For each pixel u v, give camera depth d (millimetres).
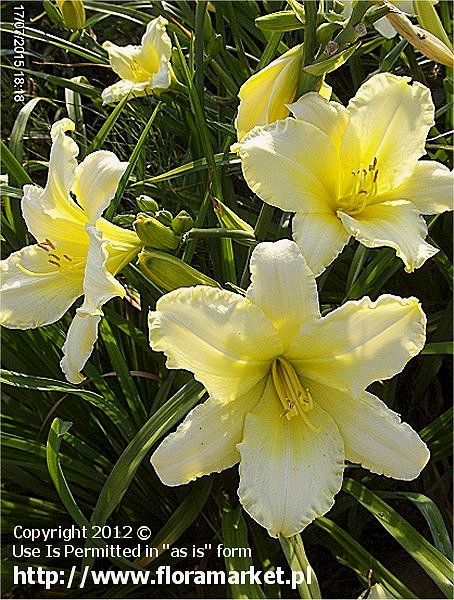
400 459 340
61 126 401
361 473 554
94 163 373
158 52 539
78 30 583
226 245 478
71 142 385
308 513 331
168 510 564
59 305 402
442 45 363
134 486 556
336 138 356
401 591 448
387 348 323
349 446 347
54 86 758
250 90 363
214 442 334
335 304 550
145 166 618
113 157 374
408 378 623
